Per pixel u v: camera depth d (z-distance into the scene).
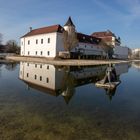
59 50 64.38
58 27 65.81
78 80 22.55
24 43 77.56
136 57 145.75
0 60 55.66
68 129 8.09
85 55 70.81
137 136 7.71
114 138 7.45
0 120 8.70
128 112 10.92
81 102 12.70
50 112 10.21
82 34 83.50
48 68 35.25
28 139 7.01
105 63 53.75
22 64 43.16
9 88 16.31
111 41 103.62
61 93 15.30
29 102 12.02
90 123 8.91
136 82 23.19
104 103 12.77
